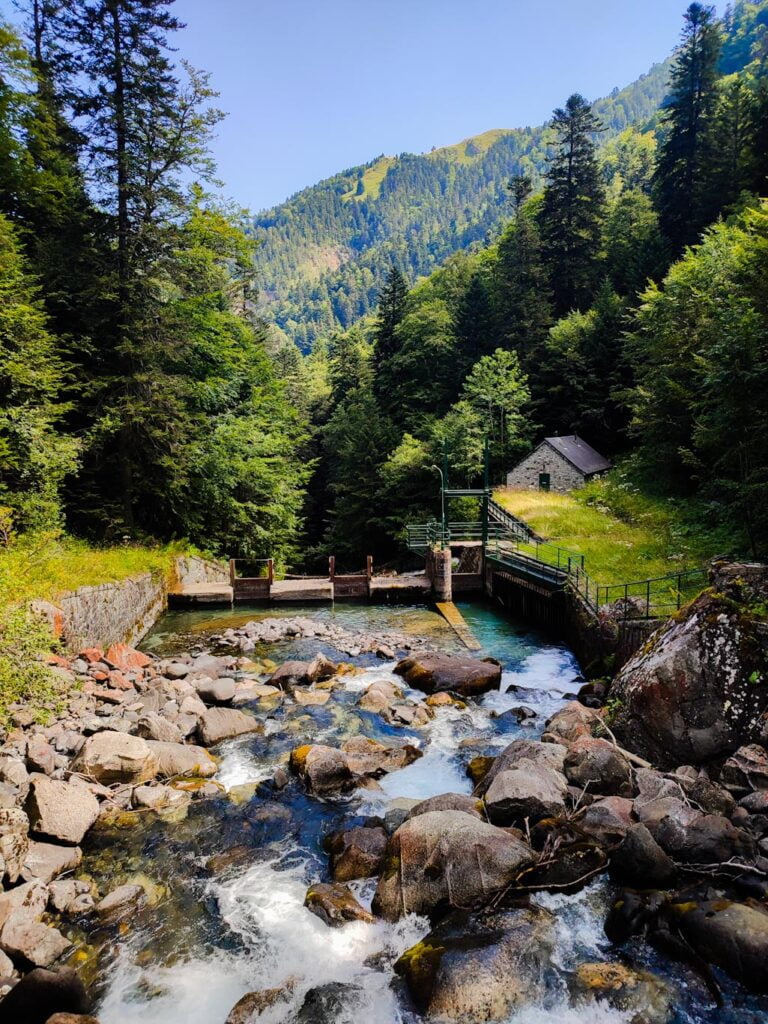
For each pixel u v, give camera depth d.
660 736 9.57
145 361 23.67
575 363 47.59
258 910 7.09
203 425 27.17
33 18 24.12
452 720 12.65
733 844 6.99
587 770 8.88
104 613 16.17
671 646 10.04
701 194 49.66
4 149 20.55
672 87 58.16
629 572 20.39
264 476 31.31
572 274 58.41
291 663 15.54
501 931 6.35
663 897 6.61
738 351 15.80
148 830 8.62
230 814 9.07
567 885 6.94
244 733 12.04
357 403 54.72
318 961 6.34
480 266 79.19
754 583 9.88
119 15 21.89
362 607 24.92
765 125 44.59
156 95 22.47
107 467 24.34
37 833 7.92
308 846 8.38
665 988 5.72
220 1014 5.73
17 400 17.62
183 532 28.58
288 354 84.12
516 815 8.12
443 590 25.56
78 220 21.81
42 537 16.61
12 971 5.91
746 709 9.07
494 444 43.53
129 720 11.50
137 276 22.80
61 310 22.50
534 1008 5.58
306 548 52.41
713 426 18.44
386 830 8.34
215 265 25.88
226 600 24.58
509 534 29.50
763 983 5.55
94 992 5.92
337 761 9.90
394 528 43.50
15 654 10.89
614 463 42.56
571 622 18.30
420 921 6.72
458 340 55.38
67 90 22.08
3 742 9.70
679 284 32.03
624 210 64.94
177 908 7.10
